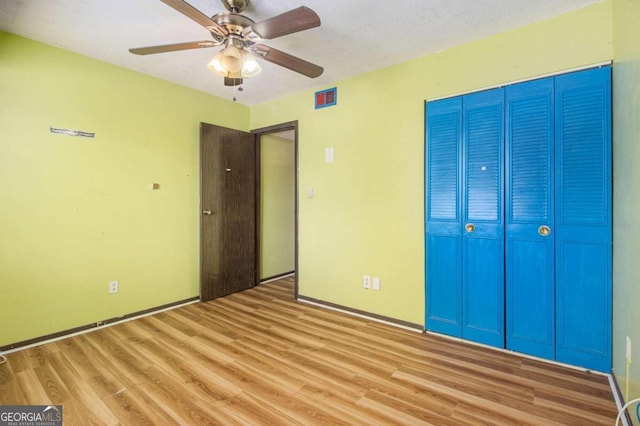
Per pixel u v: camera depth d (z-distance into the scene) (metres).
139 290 3.07
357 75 3.07
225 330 2.75
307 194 3.51
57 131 2.54
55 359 2.22
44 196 2.48
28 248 2.41
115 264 2.90
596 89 1.98
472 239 2.46
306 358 2.26
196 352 2.34
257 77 3.13
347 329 2.77
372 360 2.23
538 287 2.20
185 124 3.42
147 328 2.79
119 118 2.90
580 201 2.03
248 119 4.12
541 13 2.08
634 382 1.50
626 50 1.64
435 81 2.61
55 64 2.52
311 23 1.69
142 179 3.08
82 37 2.39
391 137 2.86
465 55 2.47
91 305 2.75
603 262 1.97
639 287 1.42
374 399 1.79
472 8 2.02
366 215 3.04
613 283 1.91
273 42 2.45
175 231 3.36
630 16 1.57
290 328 2.79
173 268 3.35
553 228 2.13
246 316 3.09
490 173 2.37
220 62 1.90
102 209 2.80
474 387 1.90
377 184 2.96
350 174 3.14
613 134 1.91
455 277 2.55
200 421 1.61
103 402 1.75
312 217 3.47
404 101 2.78
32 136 2.42
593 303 2.01
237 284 3.92
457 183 2.52
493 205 2.36
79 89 2.65
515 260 2.28
